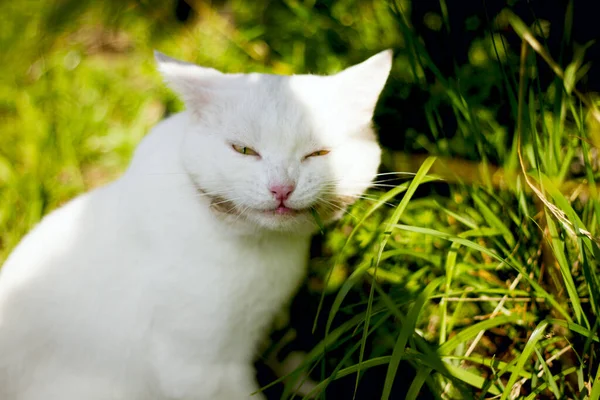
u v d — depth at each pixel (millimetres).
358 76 625
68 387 657
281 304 679
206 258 633
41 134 853
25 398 658
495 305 716
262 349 722
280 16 938
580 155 755
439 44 875
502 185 734
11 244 790
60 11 931
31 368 656
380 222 787
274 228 626
